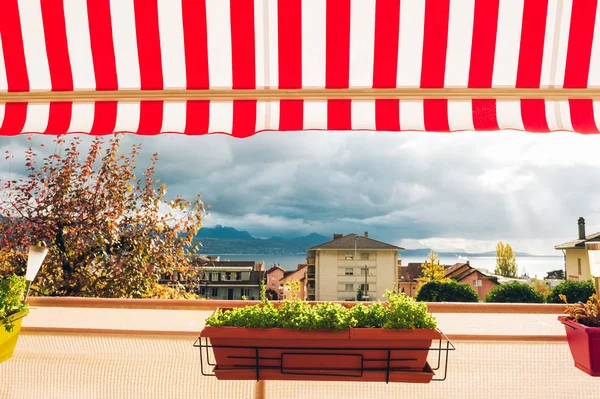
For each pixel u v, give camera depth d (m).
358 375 2.13
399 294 2.29
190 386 2.43
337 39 2.86
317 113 2.85
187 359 2.44
